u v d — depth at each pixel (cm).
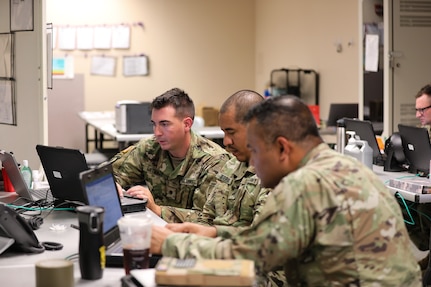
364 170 182
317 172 174
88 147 893
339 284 173
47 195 314
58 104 877
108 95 976
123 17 973
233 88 1036
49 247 224
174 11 995
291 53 911
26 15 418
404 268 175
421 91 469
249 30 1038
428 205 393
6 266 205
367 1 594
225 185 276
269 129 179
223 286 155
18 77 432
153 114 320
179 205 330
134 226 186
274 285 236
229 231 225
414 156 420
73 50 957
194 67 1013
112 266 205
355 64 748
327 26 808
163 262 166
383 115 584
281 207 170
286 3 917
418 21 584
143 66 984
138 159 340
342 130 434
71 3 951
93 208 191
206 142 331
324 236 170
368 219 172
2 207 220
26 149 432
